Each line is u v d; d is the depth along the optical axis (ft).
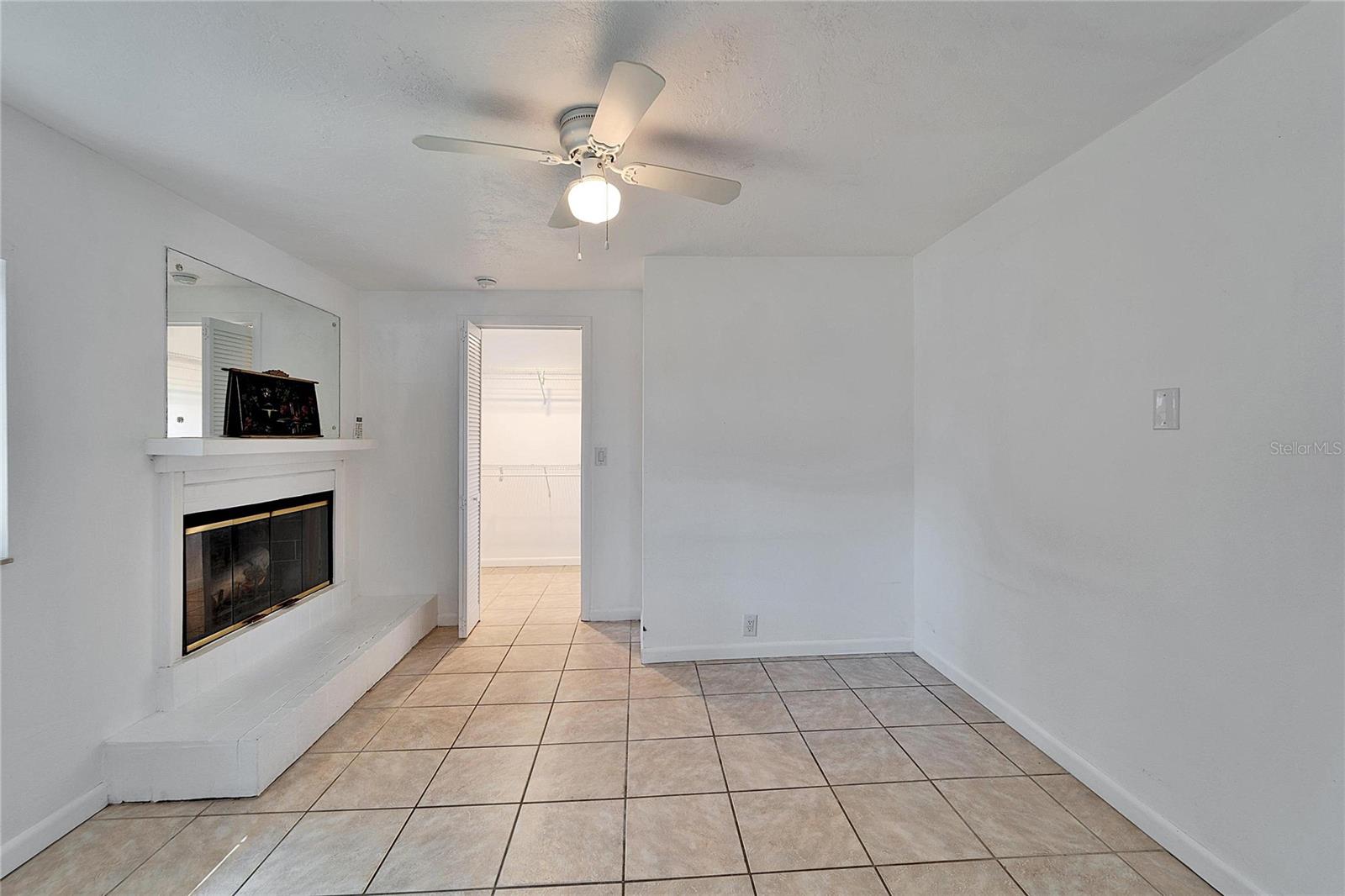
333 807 6.77
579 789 7.08
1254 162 5.08
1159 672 6.07
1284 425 4.90
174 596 7.79
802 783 7.18
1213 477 5.49
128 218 7.11
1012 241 8.26
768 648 11.24
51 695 6.18
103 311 6.79
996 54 5.15
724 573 11.14
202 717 7.48
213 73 5.25
